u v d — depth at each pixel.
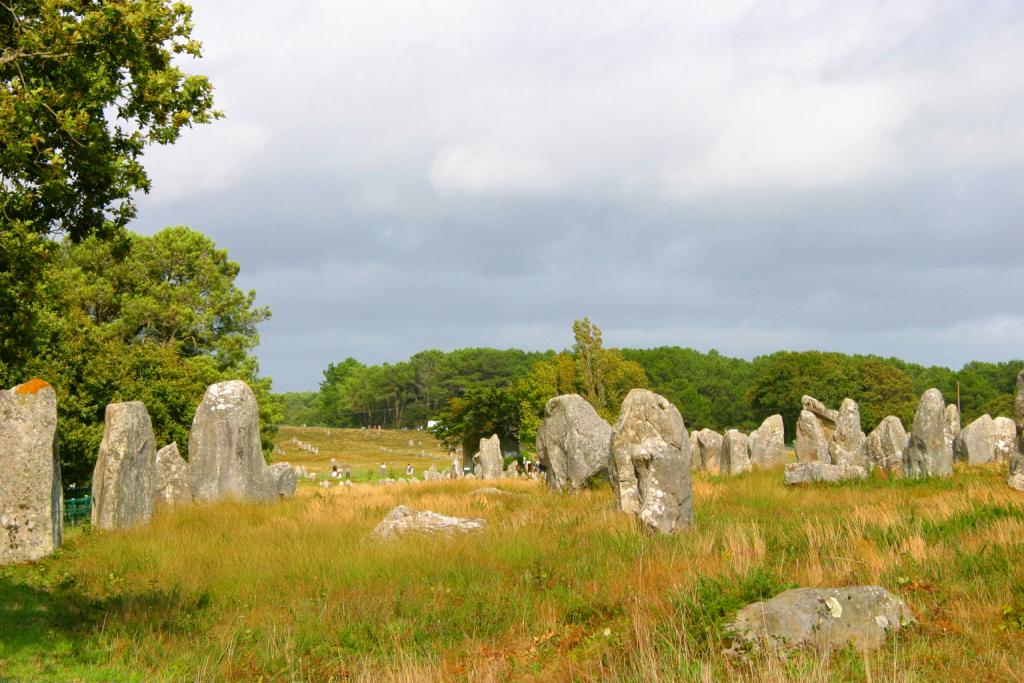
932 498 17.98
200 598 11.92
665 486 15.39
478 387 74.50
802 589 8.72
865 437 35.28
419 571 12.58
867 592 8.68
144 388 35.59
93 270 50.16
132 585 13.16
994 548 11.30
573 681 7.97
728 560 11.29
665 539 13.95
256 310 53.34
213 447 25.02
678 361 122.31
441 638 9.82
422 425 147.12
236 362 51.47
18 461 16.31
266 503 23.02
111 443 19.95
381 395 155.75
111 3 12.87
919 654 7.89
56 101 12.66
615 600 10.23
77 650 9.65
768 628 8.26
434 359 154.62
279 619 10.80
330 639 9.98
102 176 13.61
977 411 96.94
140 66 13.50
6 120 11.97
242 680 8.88
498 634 9.80
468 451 75.75
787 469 24.72
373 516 18.44
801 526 14.17
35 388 16.83
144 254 51.03
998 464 27.00
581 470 25.38
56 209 13.94
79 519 25.20
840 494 20.80
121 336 48.62
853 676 7.40
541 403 66.00
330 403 176.75
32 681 8.41
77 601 12.03
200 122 14.95
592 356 61.84
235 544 15.44
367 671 8.52
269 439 52.09
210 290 52.25
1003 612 8.77
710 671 7.35
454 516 17.91
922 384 109.75
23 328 14.45
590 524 15.93
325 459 98.81
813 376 93.62
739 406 114.25
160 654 9.55
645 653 8.07
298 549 14.30
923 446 24.84
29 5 12.93
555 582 11.73
